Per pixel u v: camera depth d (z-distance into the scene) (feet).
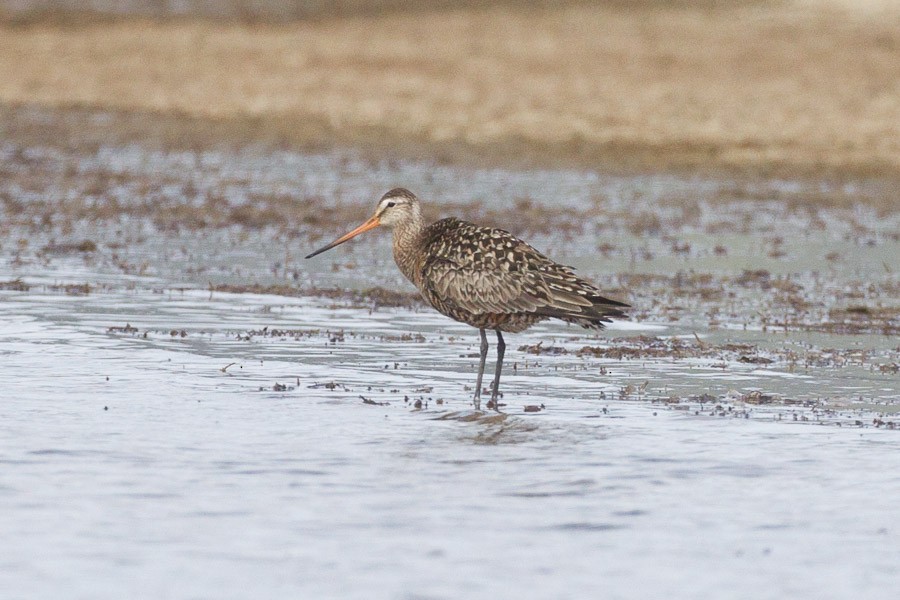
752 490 33.06
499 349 43.98
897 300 62.18
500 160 102.89
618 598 26.30
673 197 90.94
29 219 77.05
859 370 47.96
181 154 102.68
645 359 49.47
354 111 119.85
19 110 117.50
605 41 157.48
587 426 39.17
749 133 112.37
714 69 138.82
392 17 179.32
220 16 176.14
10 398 40.65
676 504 31.91
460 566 27.71
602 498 32.27
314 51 147.13
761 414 41.06
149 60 140.46
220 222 78.33
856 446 37.17
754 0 200.85
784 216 85.66
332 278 64.59
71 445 35.68
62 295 57.82
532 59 144.05
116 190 87.81
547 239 75.77
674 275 67.10
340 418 39.50
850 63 143.54
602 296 42.55
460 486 33.04
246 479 33.19
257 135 110.93
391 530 29.73
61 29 158.81
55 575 26.86
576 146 107.96
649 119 116.88
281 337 51.24
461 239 44.34
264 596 26.00
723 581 27.22
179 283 61.77
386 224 47.11
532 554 28.48
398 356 48.78
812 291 64.03
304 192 89.76
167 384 43.09
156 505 31.04
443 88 128.98
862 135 112.37
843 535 29.96
